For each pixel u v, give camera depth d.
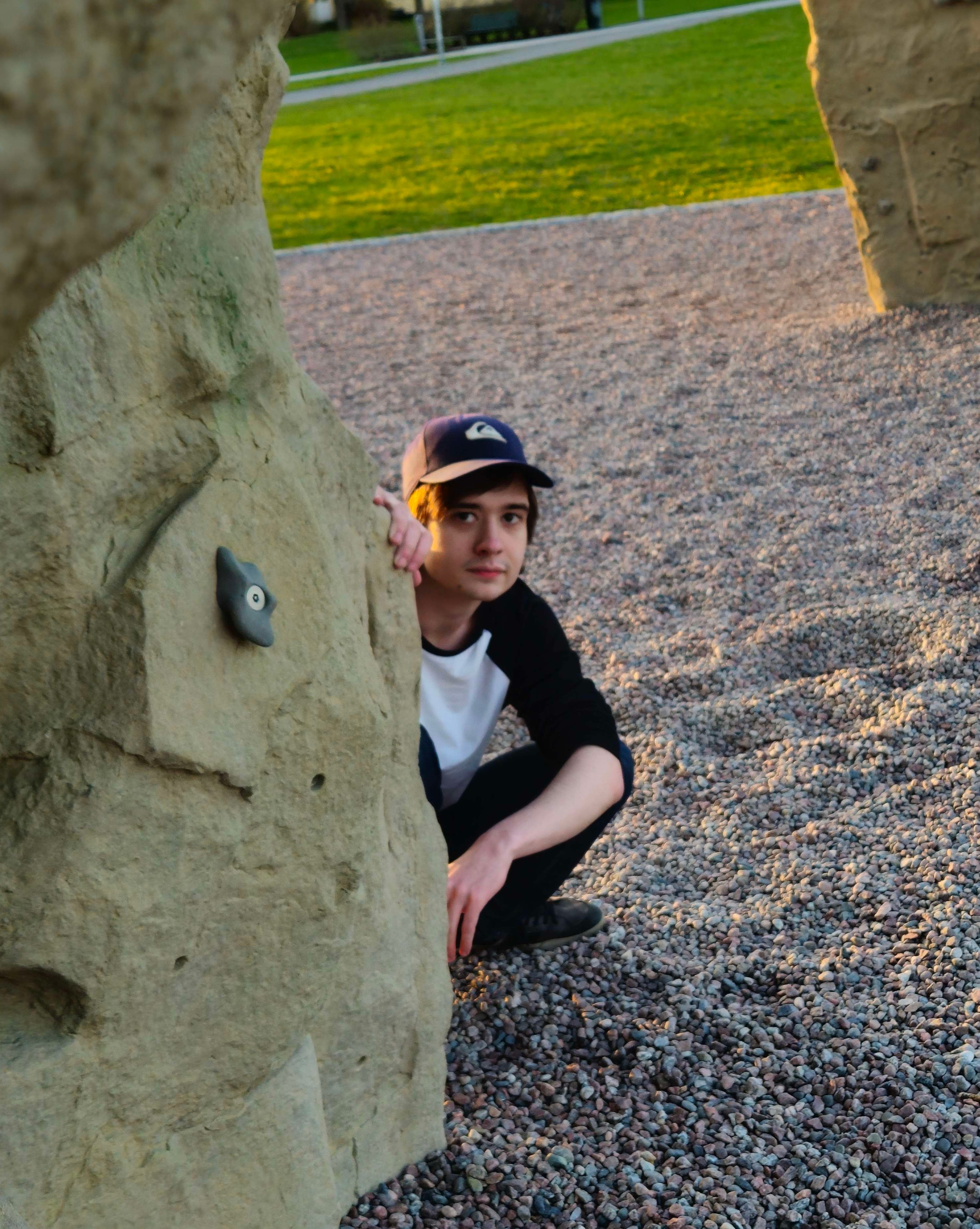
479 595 2.30
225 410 1.44
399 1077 2.00
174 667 1.34
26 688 1.28
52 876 1.29
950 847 2.85
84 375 1.25
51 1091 1.37
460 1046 2.40
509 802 2.62
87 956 1.34
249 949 1.56
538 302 8.48
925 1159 2.05
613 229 10.46
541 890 2.55
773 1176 2.05
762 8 28.03
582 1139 2.15
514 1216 1.99
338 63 29.66
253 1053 1.62
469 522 2.28
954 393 5.62
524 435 5.94
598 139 14.83
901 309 6.68
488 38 30.20
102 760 1.31
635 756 3.41
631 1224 1.96
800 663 3.76
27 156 0.63
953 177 6.27
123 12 0.66
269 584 1.48
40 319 1.19
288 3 1.42
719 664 3.76
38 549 1.24
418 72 24.27
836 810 3.08
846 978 2.48
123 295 1.30
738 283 8.32
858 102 6.37
